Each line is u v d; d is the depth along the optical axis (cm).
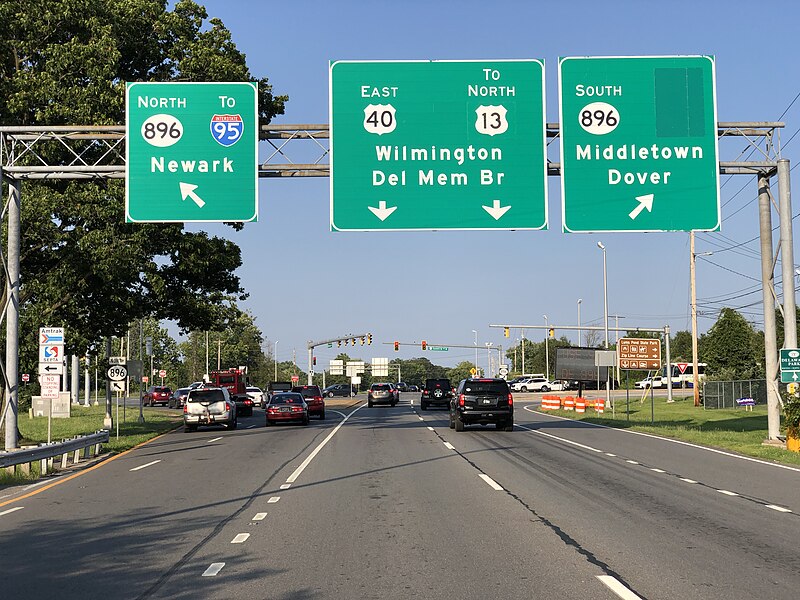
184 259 3497
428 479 1686
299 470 1892
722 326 7750
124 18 3241
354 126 2208
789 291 2369
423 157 2208
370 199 2195
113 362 3909
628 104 2236
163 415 5688
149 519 1224
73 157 3023
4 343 4112
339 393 10700
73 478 1830
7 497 1515
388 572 854
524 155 2212
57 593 788
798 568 862
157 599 760
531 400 7788
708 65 2248
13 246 2303
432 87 2222
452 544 1002
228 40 3562
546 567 872
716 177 2233
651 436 2970
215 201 2197
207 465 2059
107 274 3084
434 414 5188
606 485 1570
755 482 1606
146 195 2197
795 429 2250
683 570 855
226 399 3806
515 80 2225
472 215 2197
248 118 2214
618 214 2212
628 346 4288
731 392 5556
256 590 784
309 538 1048
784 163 2338
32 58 3089
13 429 2278
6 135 2303
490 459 2114
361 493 1477
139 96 2216
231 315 5050
